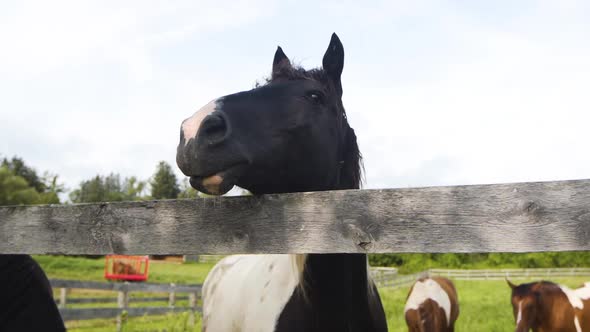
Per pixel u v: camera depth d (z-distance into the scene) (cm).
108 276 2231
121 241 196
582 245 137
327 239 167
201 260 3853
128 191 6525
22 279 279
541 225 142
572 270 2923
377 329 274
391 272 2297
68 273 2477
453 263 3169
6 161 5822
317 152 221
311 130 217
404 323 996
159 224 191
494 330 918
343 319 243
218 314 349
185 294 1670
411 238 156
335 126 240
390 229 158
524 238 143
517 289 747
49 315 287
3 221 222
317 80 240
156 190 6306
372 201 162
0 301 271
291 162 212
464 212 151
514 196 145
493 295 1806
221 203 183
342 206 166
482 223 148
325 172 230
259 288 298
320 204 169
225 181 182
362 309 256
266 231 175
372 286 284
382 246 159
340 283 238
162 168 6400
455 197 152
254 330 280
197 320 1105
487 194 149
